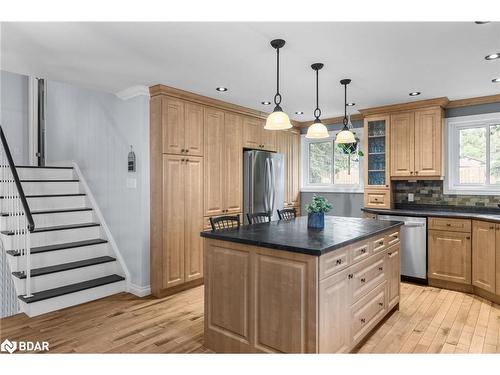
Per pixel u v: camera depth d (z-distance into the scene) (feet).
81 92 15.29
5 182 12.79
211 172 13.56
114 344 8.33
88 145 14.80
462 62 9.55
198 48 8.50
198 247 12.98
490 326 9.37
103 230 13.67
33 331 9.05
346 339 7.44
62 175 15.70
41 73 10.42
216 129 13.83
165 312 10.43
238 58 9.20
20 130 17.90
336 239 7.32
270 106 14.93
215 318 8.02
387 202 15.05
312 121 18.52
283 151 17.85
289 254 6.72
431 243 13.01
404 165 14.51
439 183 14.73
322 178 18.80
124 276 12.61
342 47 8.48
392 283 10.15
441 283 12.88
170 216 11.98
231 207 14.44
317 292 6.37
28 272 10.32
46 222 13.32
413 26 7.38
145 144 11.99
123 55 8.93
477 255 11.84
